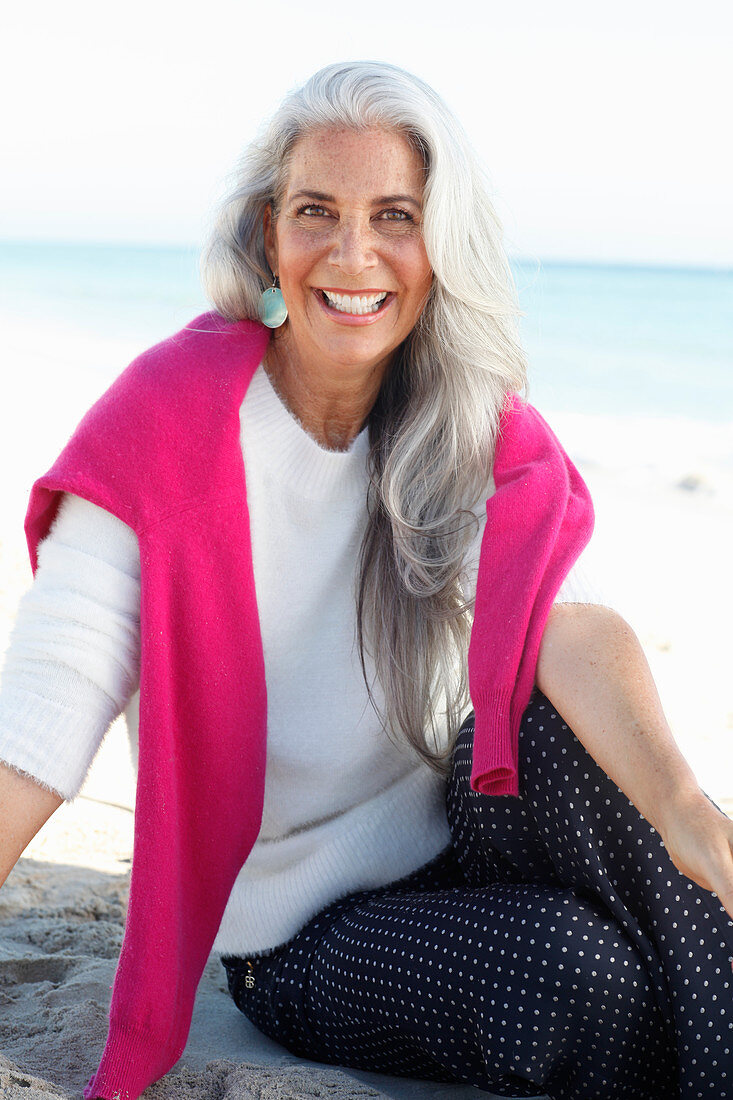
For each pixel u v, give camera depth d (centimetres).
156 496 193
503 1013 180
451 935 190
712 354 2652
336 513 222
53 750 187
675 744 181
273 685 221
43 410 1523
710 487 1202
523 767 193
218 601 199
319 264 205
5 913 277
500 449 223
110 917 281
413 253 207
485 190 215
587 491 224
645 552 901
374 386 223
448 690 228
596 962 178
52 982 241
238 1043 227
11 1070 184
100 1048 206
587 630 196
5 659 193
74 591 192
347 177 201
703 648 609
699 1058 179
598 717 185
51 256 7431
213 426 200
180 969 196
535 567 200
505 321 222
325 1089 191
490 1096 203
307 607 222
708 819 168
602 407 1950
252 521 216
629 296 4244
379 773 229
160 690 191
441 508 226
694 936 181
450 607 221
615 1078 182
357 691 223
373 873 226
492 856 213
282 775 223
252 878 228
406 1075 213
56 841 326
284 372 221
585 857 185
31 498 195
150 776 190
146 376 203
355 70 205
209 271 219
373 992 199
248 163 217
